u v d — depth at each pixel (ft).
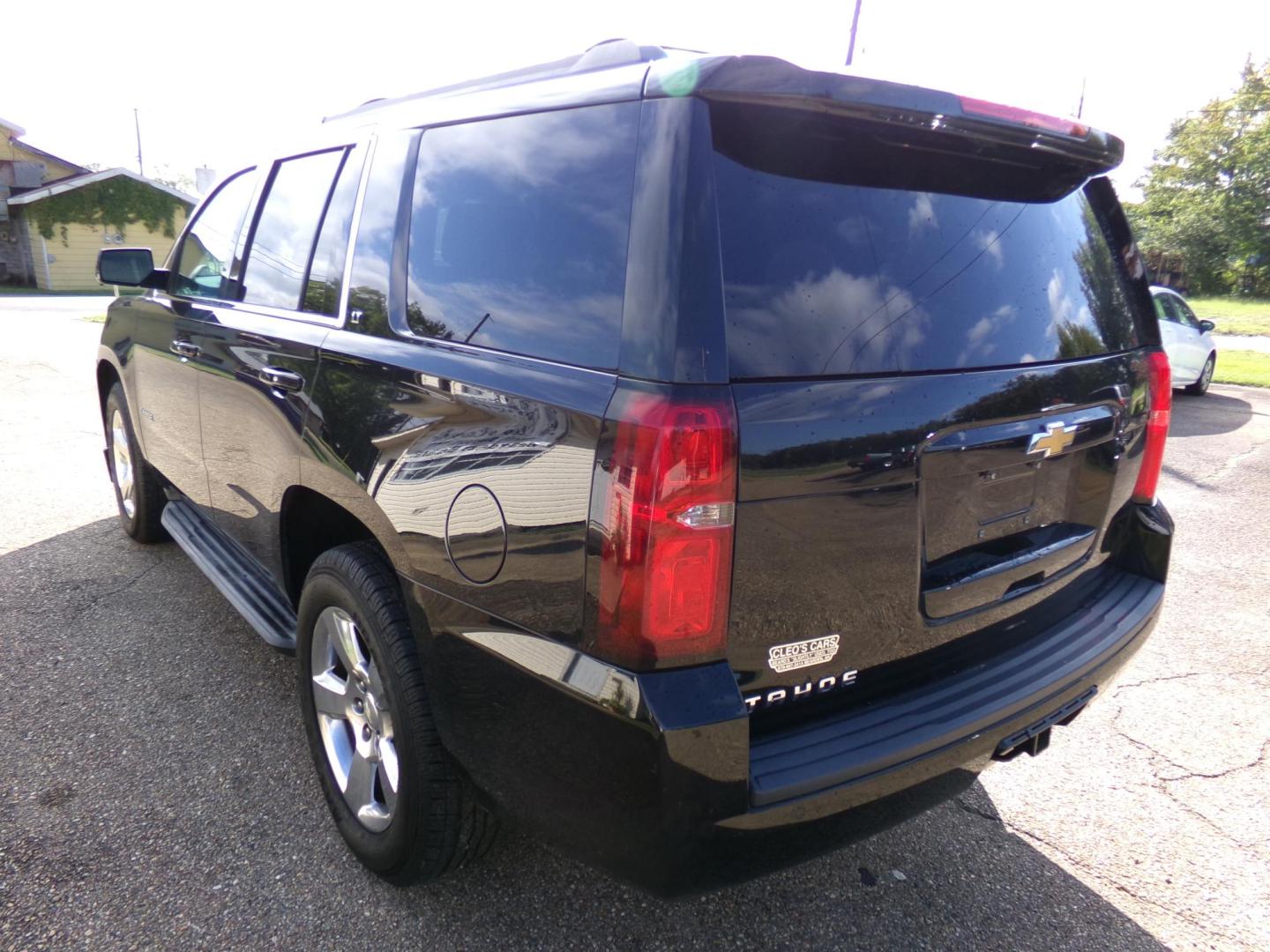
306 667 8.36
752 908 7.68
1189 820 9.19
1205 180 130.31
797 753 5.64
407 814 6.88
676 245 5.09
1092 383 7.33
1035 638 7.53
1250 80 125.59
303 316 8.54
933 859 8.46
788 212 5.55
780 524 5.30
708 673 5.19
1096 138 6.92
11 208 112.57
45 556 14.58
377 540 7.70
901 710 6.24
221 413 9.77
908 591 6.15
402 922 7.25
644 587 4.99
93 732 9.69
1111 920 7.73
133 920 7.09
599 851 5.56
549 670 5.45
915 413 5.82
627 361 5.19
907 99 5.60
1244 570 16.71
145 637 11.87
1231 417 35.04
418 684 6.73
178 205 119.75
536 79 6.69
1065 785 9.75
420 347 6.84
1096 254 7.97
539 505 5.52
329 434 7.55
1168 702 11.62
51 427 23.94
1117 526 8.57
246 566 10.94
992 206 6.81
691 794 5.07
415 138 7.64
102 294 105.70
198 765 9.18
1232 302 120.26
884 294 5.88
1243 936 7.60
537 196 6.17
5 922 7.00
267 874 7.70
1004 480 6.80
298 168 9.45
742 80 5.17
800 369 5.37
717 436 4.95
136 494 14.23
